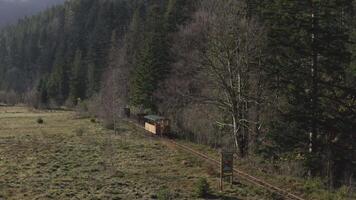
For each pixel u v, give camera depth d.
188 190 29.70
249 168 36.72
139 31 97.00
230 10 44.22
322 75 36.38
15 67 189.38
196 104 54.06
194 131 53.12
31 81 177.88
